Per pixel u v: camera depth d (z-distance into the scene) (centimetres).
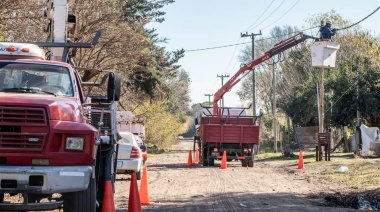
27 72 1005
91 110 1107
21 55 1033
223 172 2491
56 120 856
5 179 824
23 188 825
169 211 1245
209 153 2991
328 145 3031
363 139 3669
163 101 6272
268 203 1387
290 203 1388
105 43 3294
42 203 851
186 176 2250
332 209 1276
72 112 900
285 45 3425
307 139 4156
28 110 845
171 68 5856
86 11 3172
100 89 3069
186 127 13150
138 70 4528
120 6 3681
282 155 4059
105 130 1161
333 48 3269
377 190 1566
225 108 3619
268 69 7675
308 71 6600
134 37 3434
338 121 4397
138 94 5269
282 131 6425
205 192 1650
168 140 6794
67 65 1040
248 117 3219
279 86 7338
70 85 1010
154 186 1827
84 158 862
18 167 830
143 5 5169
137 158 1942
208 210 1267
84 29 3198
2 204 839
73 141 859
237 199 1475
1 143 833
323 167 2597
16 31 2291
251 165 2956
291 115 5419
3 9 2159
